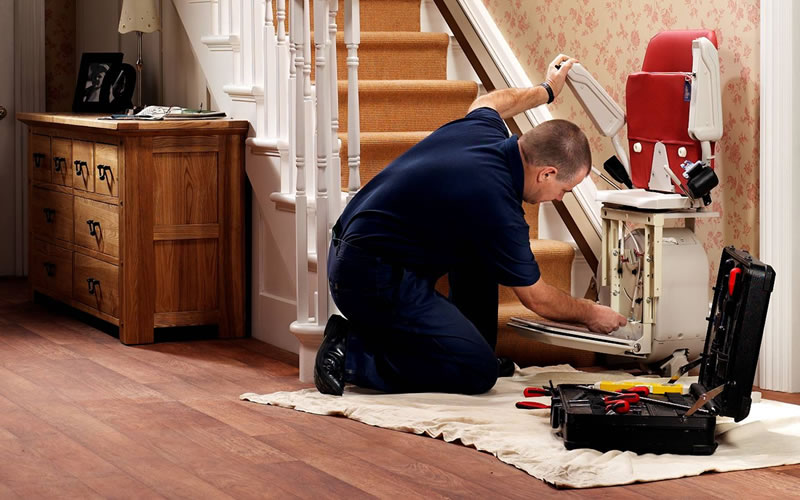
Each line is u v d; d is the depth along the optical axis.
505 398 3.33
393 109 4.44
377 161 4.22
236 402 3.37
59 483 2.55
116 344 4.33
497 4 4.68
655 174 3.61
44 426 3.05
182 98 5.39
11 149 6.11
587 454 2.70
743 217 3.59
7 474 2.62
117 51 5.93
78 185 4.71
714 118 3.41
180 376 3.76
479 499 2.45
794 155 3.41
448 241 3.27
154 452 2.80
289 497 2.45
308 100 4.11
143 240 4.33
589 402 2.86
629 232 3.63
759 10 3.47
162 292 4.39
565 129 3.24
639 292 3.54
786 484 2.55
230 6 4.57
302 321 3.71
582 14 4.20
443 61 4.79
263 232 4.48
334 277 3.39
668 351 3.54
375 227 3.31
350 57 3.63
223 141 4.46
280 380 3.71
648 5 3.88
